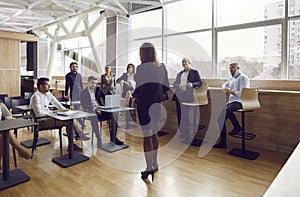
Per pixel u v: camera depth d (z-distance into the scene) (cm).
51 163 322
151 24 630
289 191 85
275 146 374
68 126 331
